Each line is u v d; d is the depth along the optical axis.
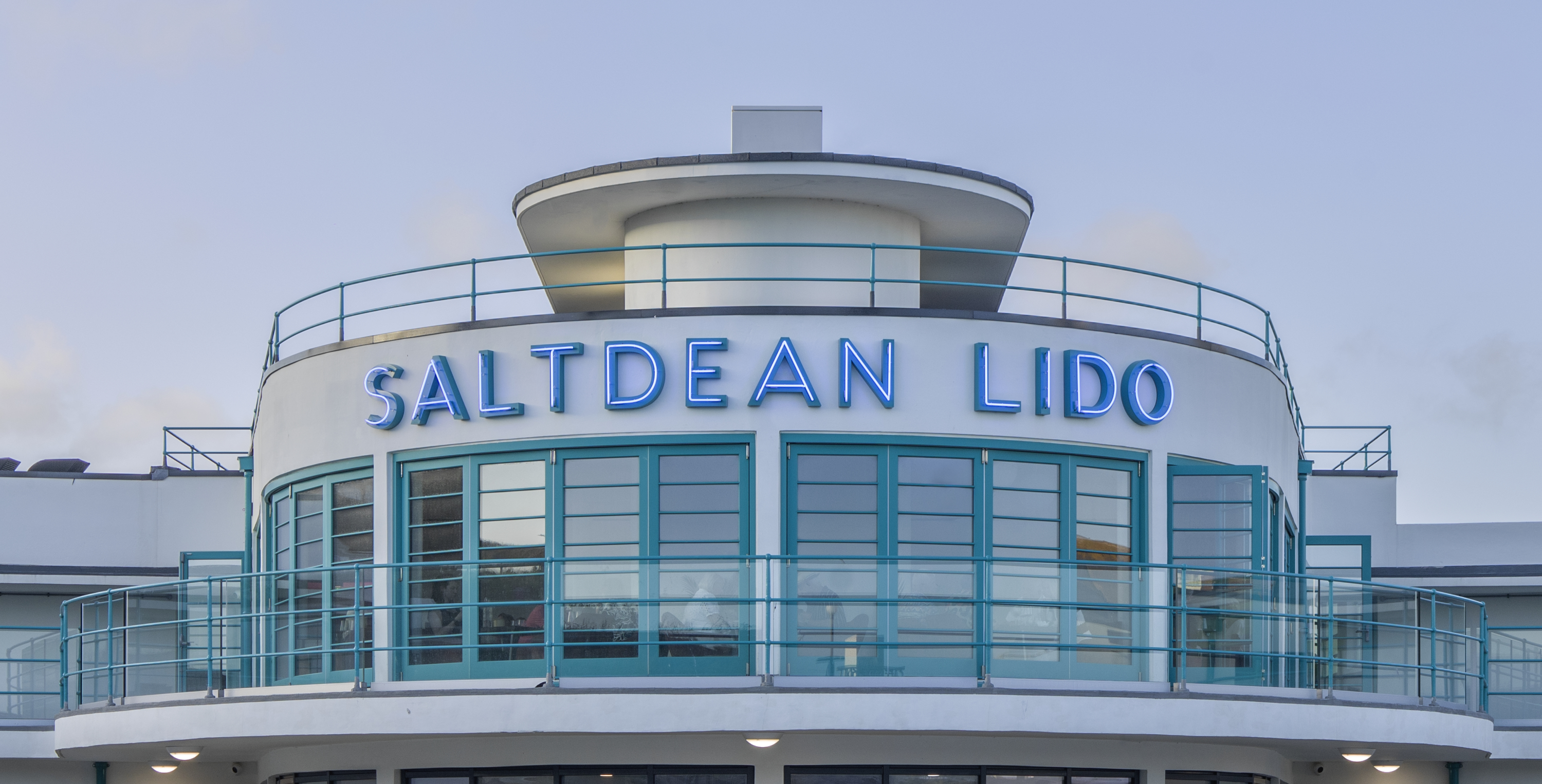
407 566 19.88
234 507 30.09
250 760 24.77
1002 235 25.73
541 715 18.92
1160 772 21.09
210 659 21.12
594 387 21.09
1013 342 21.34
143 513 30.00
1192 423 22.30
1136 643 19.97
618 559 19.58
